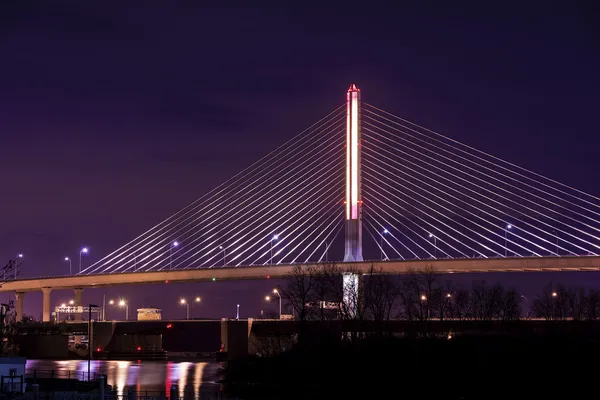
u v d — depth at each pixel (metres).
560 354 116.31
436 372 115.19
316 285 158.50
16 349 183.88
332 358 122.31
